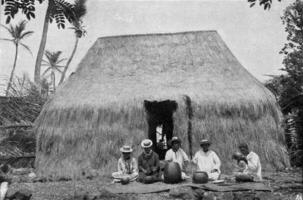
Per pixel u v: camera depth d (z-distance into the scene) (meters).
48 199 7.56
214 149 11.03
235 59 13.48
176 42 13.68
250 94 11.74
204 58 13.07
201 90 11.75
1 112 14.27
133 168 9.90
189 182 9.21
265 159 11.18
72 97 12.26
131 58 13.38
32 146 13.48
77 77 13.33
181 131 11.06
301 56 9.59
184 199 7.47
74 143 11.51
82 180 10.45
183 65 12.87
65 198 7.58
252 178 8.70
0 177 10.14
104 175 10.93
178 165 9.23
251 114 11.45
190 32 13.96
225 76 12.49
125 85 12.32
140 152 11.05
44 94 15.63
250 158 9.28
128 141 11.17
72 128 11.60
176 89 11.79
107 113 11.45
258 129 11.38
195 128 11.09
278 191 7.68
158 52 13.44
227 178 9.38
